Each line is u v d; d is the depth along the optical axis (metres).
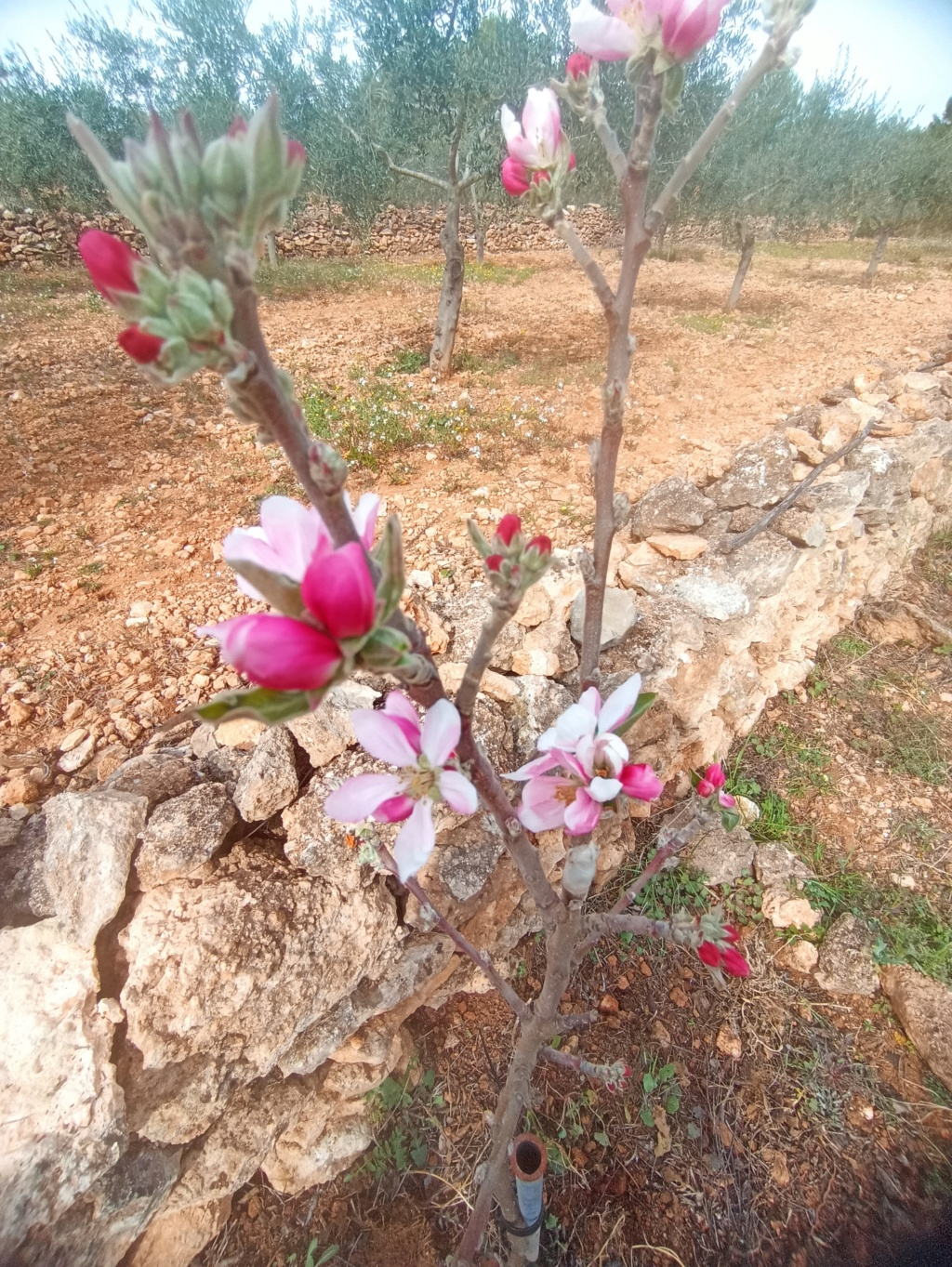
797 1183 2.42
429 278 11.76
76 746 2.58
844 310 9.28
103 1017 1.74
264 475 4.74
